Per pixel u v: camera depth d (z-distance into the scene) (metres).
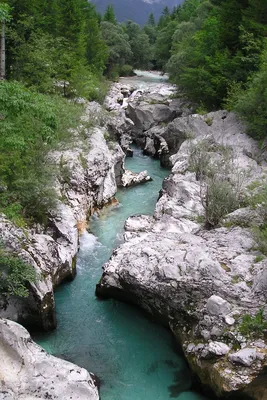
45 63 24.94
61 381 8.08
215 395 8.91
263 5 24.77
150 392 9.30
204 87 28.06
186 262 11.04
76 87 29.38
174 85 41.56
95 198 17.80
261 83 20.64
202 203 14.90
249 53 25.33
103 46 47.09
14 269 9.91
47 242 12.26
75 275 13.58
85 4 48.94
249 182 16.77
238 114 22.72
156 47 60.94
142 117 32.28
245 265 11.16
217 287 10.31
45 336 10.92
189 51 34.03
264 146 20.55
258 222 13.41
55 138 16.39
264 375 8.41
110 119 28.03
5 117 12.99
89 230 16.44
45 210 13.49
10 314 10.48
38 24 28.80
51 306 10.96
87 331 11.23
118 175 21.89
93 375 9.29
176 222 14.98
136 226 15.64
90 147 19.39
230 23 27.19
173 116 32.03
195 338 9.79
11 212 11.96
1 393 7.36
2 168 12.29
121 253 12.95
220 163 17.69
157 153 28.48
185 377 9.80
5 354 7.96
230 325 9.38
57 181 15.35
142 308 11.90
